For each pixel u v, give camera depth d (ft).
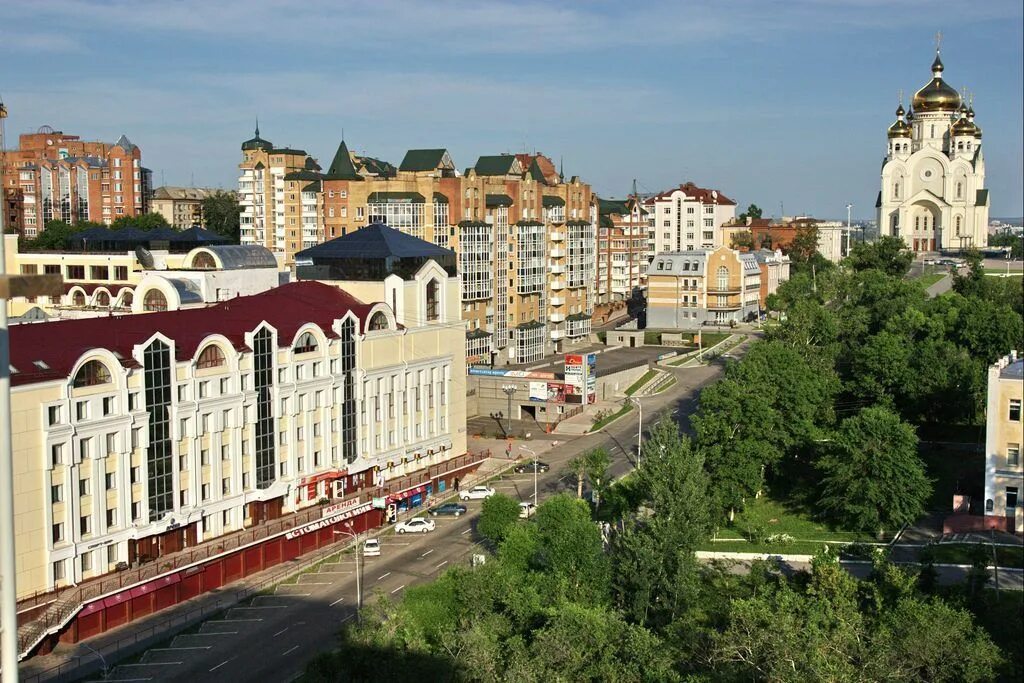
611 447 554.46
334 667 231.09
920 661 231.71
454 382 516.32
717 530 387.96
